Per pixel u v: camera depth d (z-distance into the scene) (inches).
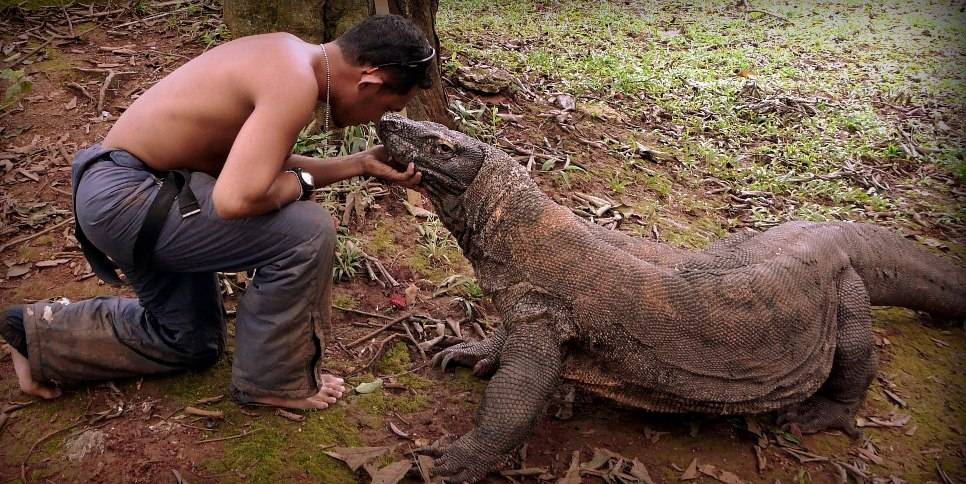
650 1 619.8
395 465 128.1
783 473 147.1
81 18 282.8
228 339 156.5
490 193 142.6
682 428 155.7
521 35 444.5
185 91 118.0
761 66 434.9
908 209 275.3
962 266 236.5
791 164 298.8
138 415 134.2
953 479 151.6
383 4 225.5
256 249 122.1
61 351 132.2
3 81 237.8
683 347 145.9
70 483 119.6
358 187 207.6
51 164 207.6
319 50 119.9
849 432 162.1
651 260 155.0
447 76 287.4
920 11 616.4
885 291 189.2
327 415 139.9
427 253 196.7
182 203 117.8
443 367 158.2
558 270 140.6
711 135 318.3
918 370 189.2
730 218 254.8
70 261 177.0
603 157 271.6
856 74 434.6
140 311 137.7
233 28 221.3
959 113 374.3
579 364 144.9
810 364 157.8
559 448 144.6
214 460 126.1
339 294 175.9
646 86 353.4
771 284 155.9
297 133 112.9
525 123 278.5
